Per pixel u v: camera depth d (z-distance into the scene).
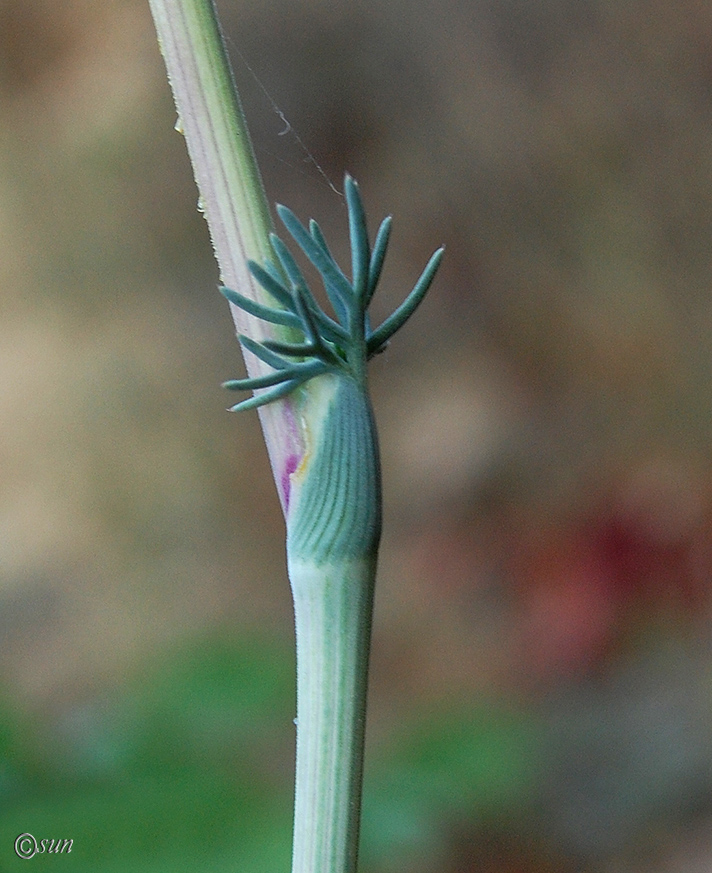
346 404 0.20
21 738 0.26
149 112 0.89
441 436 0.82
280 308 0.21
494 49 0.86
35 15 0.91
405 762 0.28
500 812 0.52
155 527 0.83
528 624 0.72
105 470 0.84
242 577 0.80
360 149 0.86
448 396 0.84
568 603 0.72
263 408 0.21
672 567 0.72
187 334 0.87
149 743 0.26
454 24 0.86
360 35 0.86
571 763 0.61
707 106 0.82
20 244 0.90
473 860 0.52
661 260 0.82
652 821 0.57
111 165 0.89
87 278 0.89
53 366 0.87
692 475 0.75
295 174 0.85
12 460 0.86
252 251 0.21
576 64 0.85
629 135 0.83
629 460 0.79
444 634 0.74
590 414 0.81
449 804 0.27
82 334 0.88
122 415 0.86
